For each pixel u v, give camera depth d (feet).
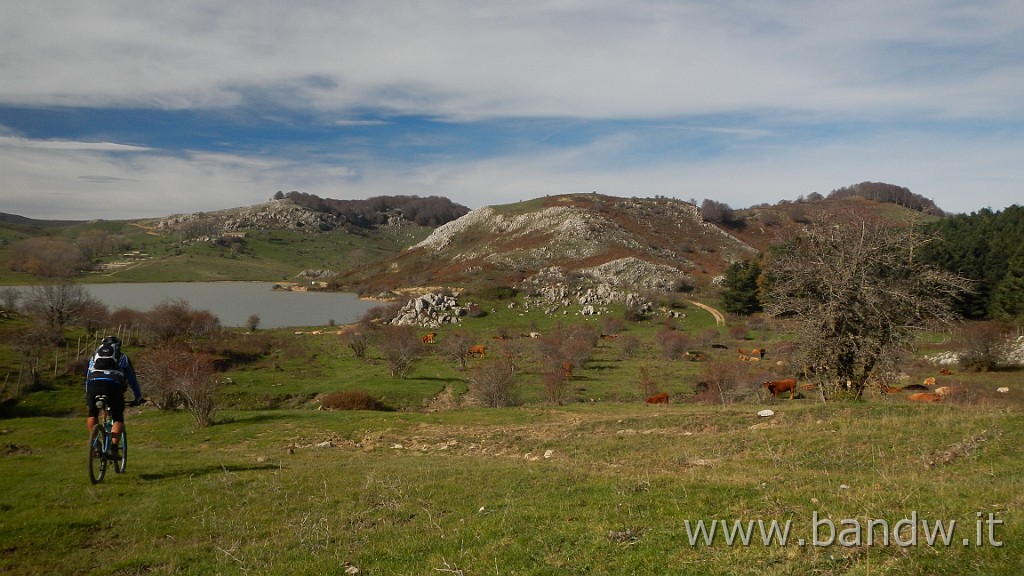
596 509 27.68
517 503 31.45
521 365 169.89
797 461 44.01
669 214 563.89
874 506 24.25
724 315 277.23
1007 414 49.08
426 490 37.88
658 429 62.69
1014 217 290.76
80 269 587.68
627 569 20.06
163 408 109.19
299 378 153.48
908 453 42.34
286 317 329.72
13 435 82.33
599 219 492.54
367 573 22.63
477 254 497.46
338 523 31.63
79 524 32.37
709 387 122.42
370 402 116.26
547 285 323.37
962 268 211.00
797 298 74.33
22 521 32.22
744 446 49.88
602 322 253.44
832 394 73.00
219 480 43.14
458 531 26.55
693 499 27.86
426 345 203.51
